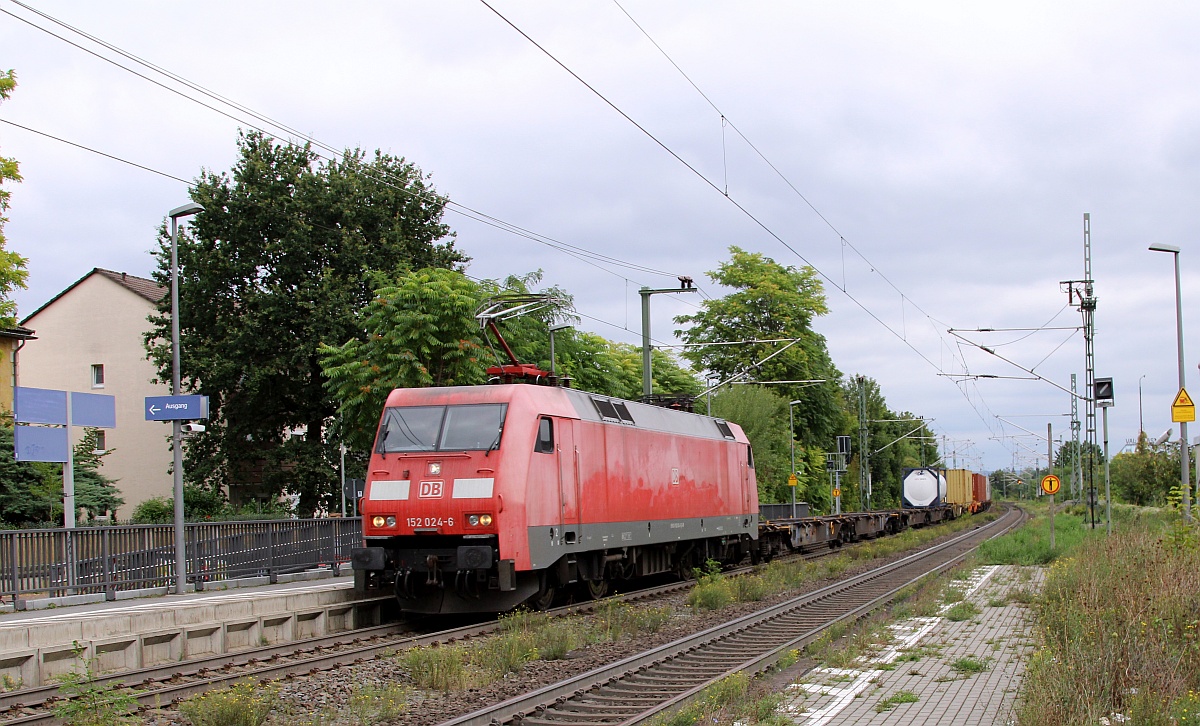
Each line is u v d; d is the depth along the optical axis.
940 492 62.25
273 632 14.81
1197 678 9.00
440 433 16.81
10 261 20.86
